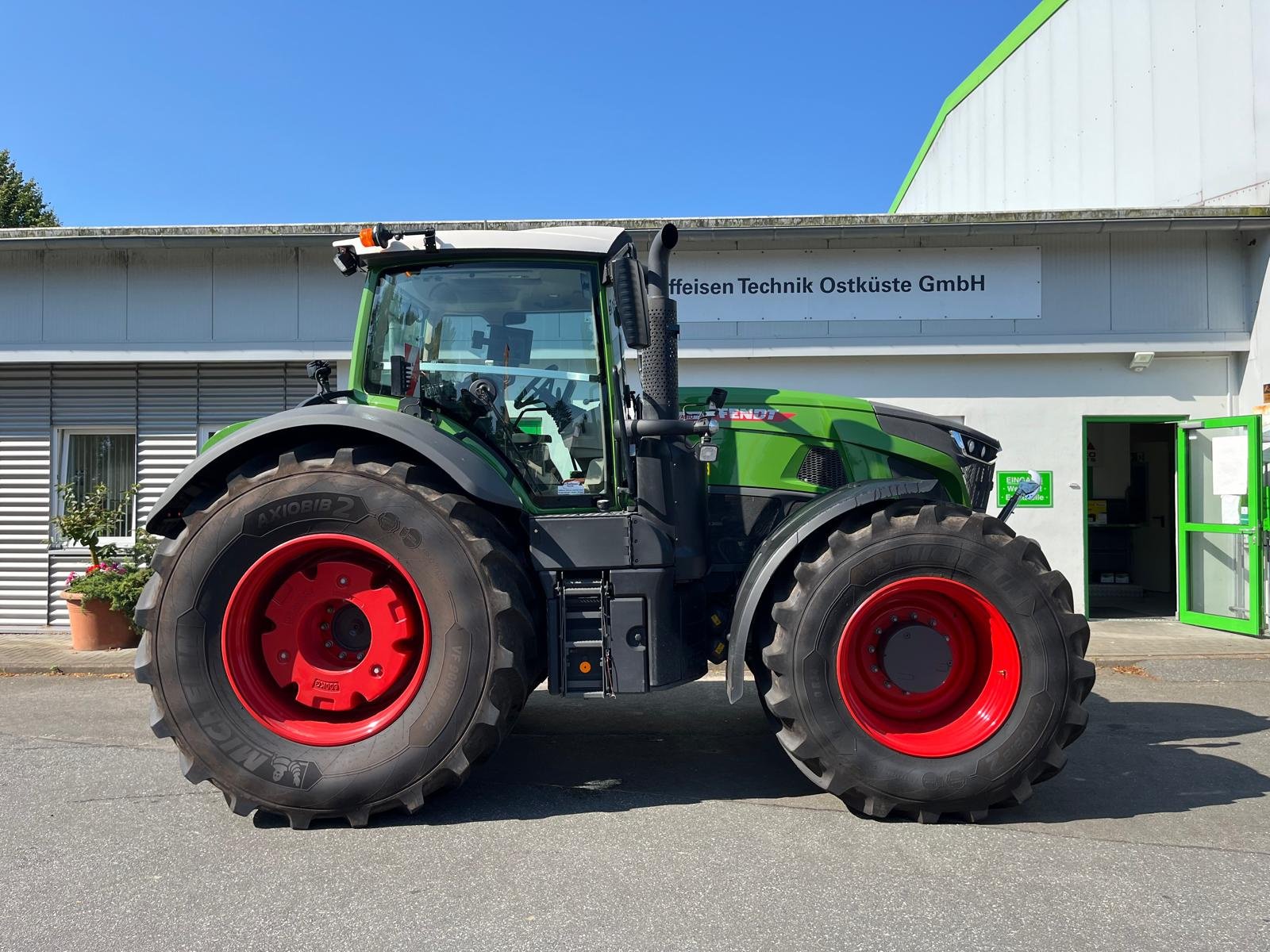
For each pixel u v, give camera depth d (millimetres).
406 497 3131
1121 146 9438
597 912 2451
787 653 3172
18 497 8375
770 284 8039
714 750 4270
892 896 2561
